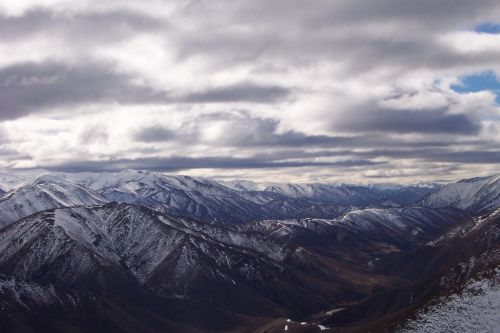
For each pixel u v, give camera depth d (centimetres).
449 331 12188
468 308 12612
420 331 12925
